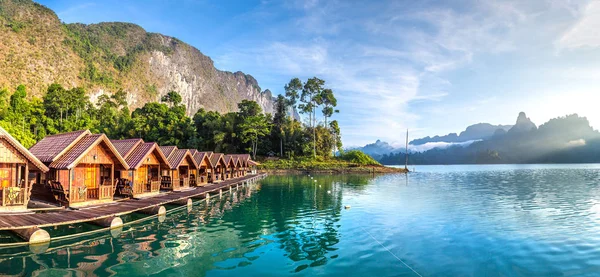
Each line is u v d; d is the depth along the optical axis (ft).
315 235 50.62
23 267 35.17
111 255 39.68
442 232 52.75
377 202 88.48
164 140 264.52
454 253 41.65
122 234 50.37
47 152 67.05
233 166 164.55
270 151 302.25
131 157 79.92
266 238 48.57
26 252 40.32
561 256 40.19
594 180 163.84
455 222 60.64
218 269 35.24
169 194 86.43
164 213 66.85
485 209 75.61
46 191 66.69
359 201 90.58
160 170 95.35
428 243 46.16
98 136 65.26
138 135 273.13
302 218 64.80
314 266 36.52
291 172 247.29
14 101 222.28
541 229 54.39
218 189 102.58
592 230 53.26
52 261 37.19
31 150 73.00
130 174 81.82
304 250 42.55
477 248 43.80
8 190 52.44
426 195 104.99
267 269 35.35
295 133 300.81
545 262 38.11
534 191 114.73
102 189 66.69
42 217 50.26
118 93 390.42
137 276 32.91
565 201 87.92
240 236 49.75
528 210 73.72
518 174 234.17
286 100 319.47
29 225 44.52
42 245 43.27
